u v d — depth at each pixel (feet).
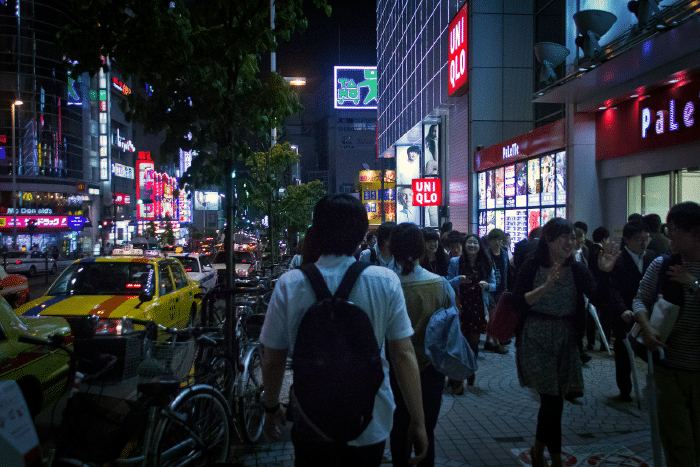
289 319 6.53
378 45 160.45
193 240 158.81
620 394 17.80
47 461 8.61
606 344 25.03
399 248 11.12
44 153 167.32
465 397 18.54
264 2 15.11
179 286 27.09
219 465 9.62
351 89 317.22
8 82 160.56
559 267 11.50
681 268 9.71
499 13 66.33
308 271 6.64
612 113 38.99
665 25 24.80
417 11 102.17
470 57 66.59
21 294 34.09
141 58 14.85
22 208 161.89
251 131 17.52
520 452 13.61
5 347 11.02
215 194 224.33
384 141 145.07
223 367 14.96
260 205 55.47
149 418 10.07
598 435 14.70
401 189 128.67
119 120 239.91
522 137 51.24
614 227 39.93
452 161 83.61
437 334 10.62
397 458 10.53
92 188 188.96
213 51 16.07
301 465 6.22
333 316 6.06
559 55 37.47
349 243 6.89
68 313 19.81
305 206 87.97
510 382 20.45
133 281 23.44
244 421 13.84
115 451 9.93
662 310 9.75
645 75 32.40
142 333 12.18
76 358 10.82
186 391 11.12
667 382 9.99
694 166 31.09
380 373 6.10
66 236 175.52
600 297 14.16
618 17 32.96
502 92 66.49
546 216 47.78
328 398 5.81
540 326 11.68
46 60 167.53
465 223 75.36
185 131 15.92
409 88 110.83
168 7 14.69
